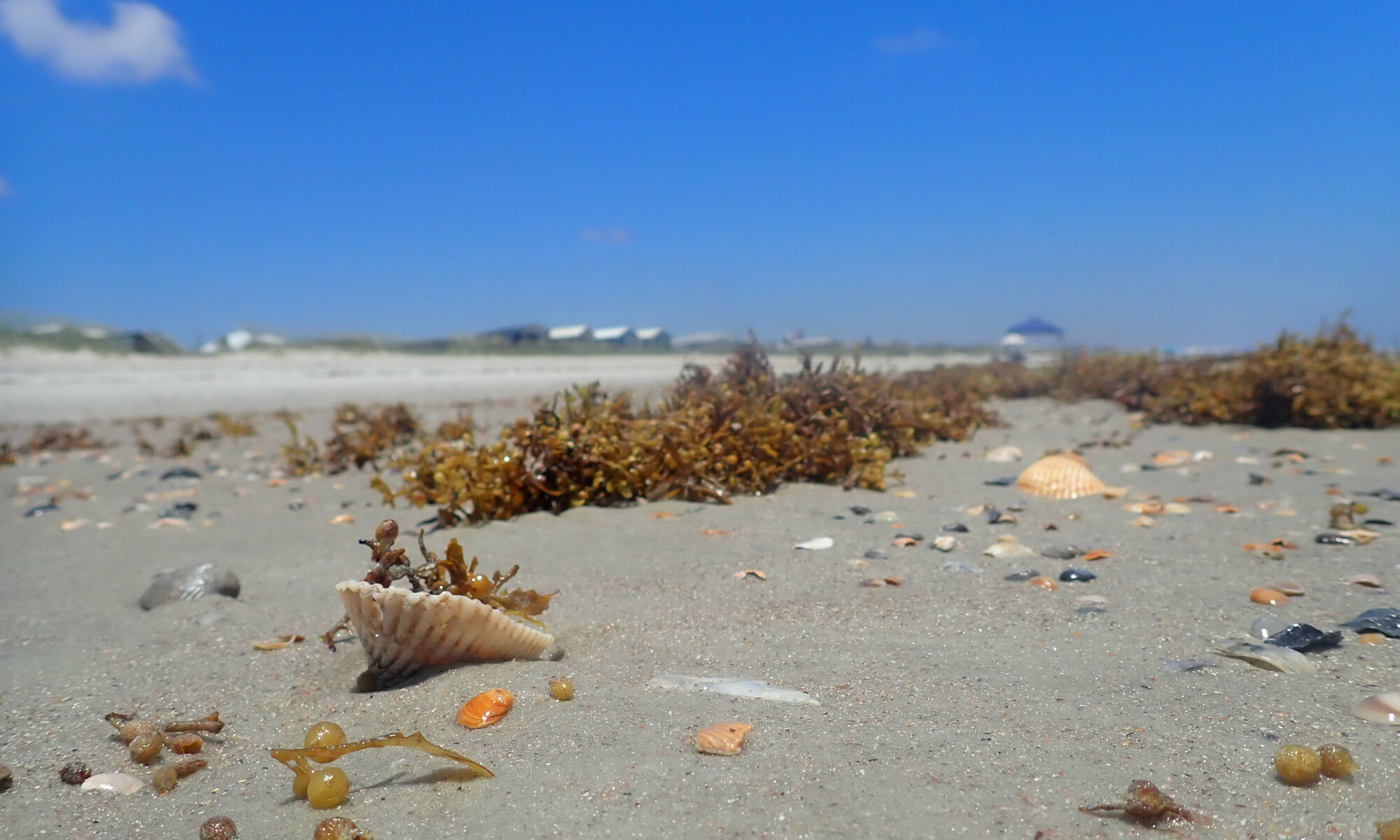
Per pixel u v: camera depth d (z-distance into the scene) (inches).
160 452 33.4
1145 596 12.0
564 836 6.8
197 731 8.9
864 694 9.0
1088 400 45.9
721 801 7.1
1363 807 6.8
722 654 10.4
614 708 8.8
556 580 13.7
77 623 12.7
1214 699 8.6
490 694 8.9
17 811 7.6
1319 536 14.8
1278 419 32.8
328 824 7.0
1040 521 17.3
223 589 13.8
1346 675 9.1
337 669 10.6
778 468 21.3
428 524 18.5
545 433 18.9
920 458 26.7
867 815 6.9
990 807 6.9
